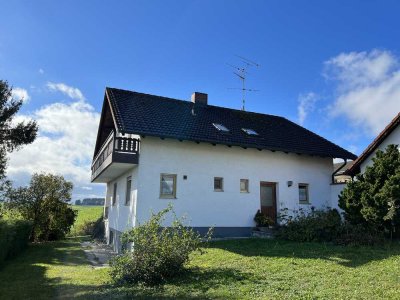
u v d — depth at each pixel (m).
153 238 9.36
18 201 24.36
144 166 14.98
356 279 7.55
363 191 12.23
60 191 25.95
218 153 16.78
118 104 16.34
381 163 12.01
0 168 20.92
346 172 16.73
